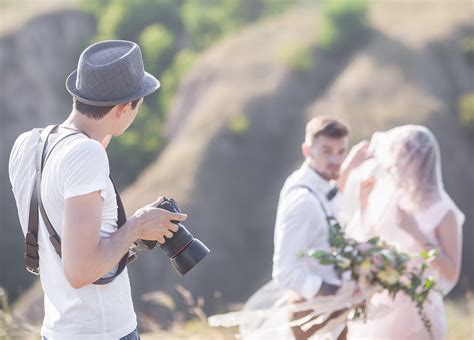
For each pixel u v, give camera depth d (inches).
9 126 2529.5
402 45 2252.7
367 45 2290.8
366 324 205.5
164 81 2893.7
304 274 187.2
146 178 2014.0
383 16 2394.2
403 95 2096.5
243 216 1958.7
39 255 129.1
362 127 2015.3
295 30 2421.3
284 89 2194.9
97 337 125.3
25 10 2839.6
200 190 1958.7
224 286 1804.9
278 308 194.4
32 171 127.3
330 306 184.4
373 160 215.3
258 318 195.9
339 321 188.2
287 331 193.0
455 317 362.9
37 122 2564.0
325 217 191.3
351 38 2309.3
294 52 2269.9
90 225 118.0
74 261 117.1
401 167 204.7
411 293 181.2
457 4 2384.4
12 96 2559.1
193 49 3137.3
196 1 3267.7
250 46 2389.3
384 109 2059.5
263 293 204.2
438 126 2021.4
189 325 301.4
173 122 2393.0
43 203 123.7
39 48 2704.2
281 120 2133.4
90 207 118.4
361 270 178.7
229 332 284.8
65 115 2625.5
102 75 125.1
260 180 2030.0
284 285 189.0
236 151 2059.5
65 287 125.5
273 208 1950.1
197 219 1905.8
